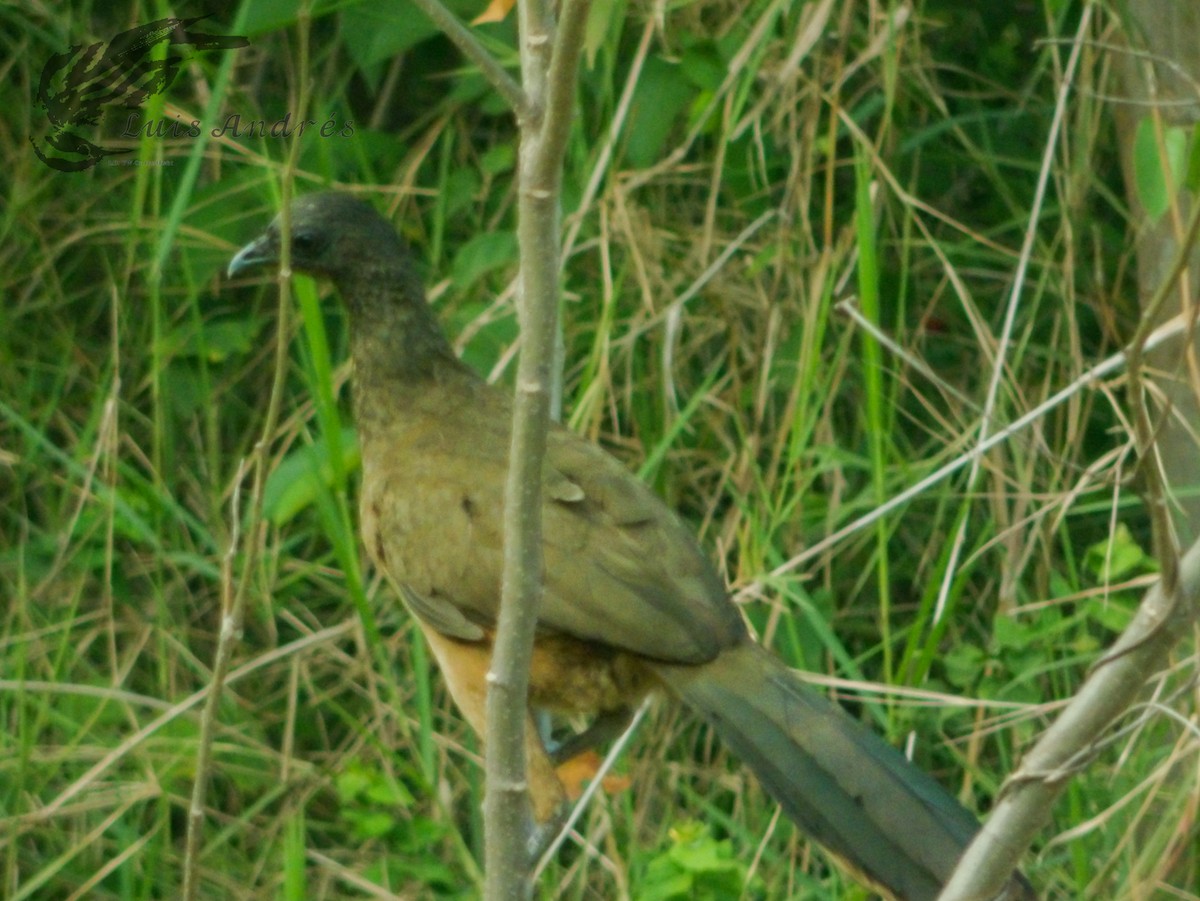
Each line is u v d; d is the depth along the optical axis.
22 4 11.36
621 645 7.73
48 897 9.70
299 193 11.10
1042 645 9.85
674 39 10.84
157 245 10.75
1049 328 11.63
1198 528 9.34
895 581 11.26
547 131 5.05
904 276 10.09
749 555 9.84
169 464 10.87
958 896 5.82
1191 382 8.80
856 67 10.30
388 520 8.40
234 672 9.60
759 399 10.27
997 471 10.01
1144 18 8.91
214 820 10.27
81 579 10.40
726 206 11.66
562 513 7.98
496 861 6.15
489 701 5.92
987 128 11.94
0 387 11.16
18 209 11.30
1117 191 11.80
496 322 10.54
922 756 10.22
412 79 12.38
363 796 9.83
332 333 12.06
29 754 9.62
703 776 10.22
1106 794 9.30
